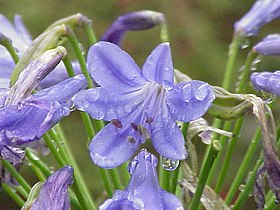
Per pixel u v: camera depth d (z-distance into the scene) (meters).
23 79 0.34
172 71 0.35
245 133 0.73
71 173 0.35
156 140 0.35
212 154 0.36
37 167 0.40
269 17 0.44
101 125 0.38
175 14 0.82
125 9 0.83
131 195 0.34
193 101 0.34
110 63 0.35
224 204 0.39
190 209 0.37
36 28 0.82
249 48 0.80
